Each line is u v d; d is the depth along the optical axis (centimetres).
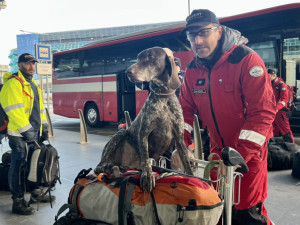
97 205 198
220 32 231
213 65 241
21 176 383
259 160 232
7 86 370
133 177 194
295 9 755
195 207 168
